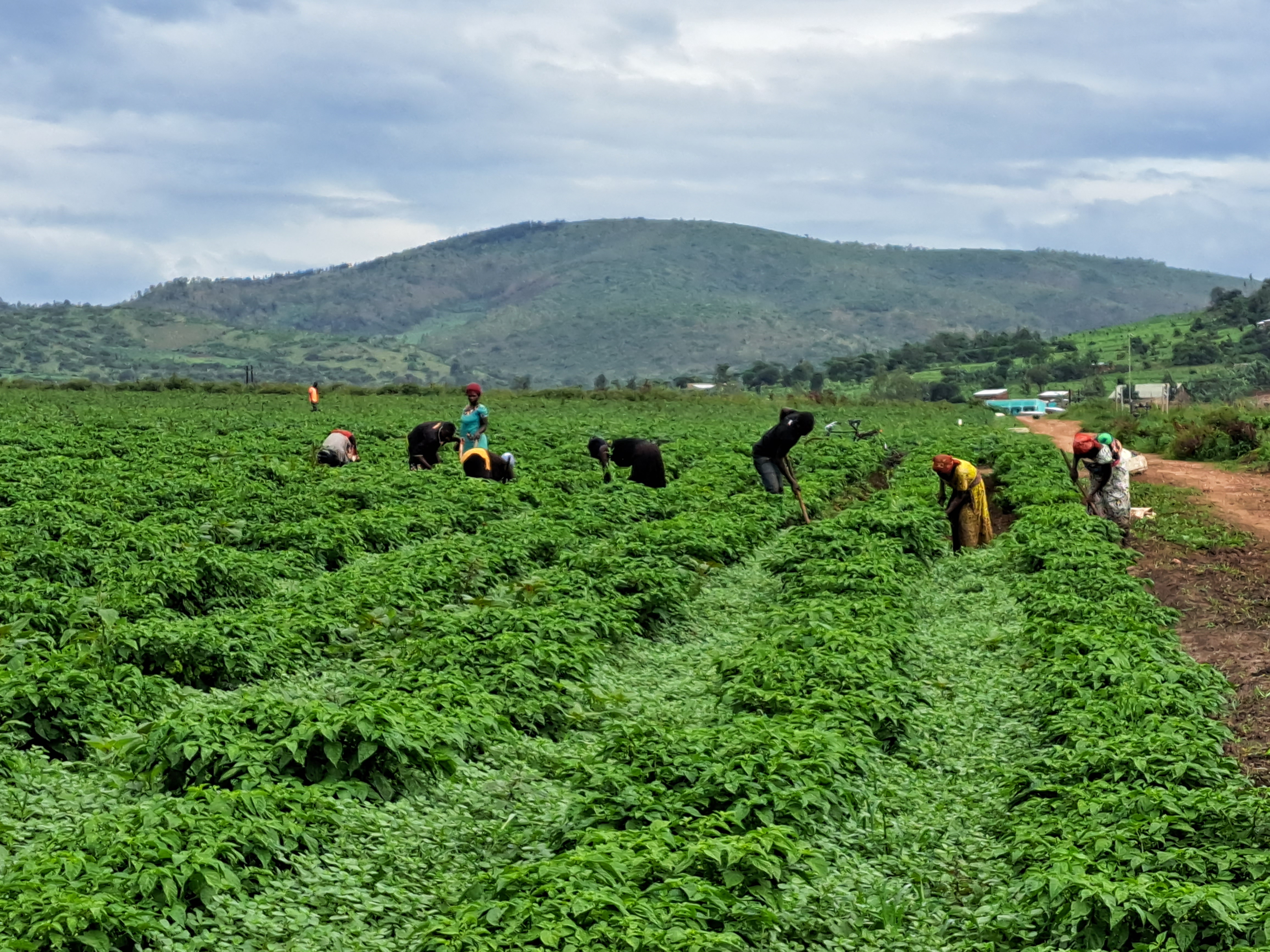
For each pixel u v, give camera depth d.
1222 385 110.06
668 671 13.81
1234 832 8.08
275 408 62.16
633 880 7.34
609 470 25.89
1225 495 28.33
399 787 9.52
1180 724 9.98
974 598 17.50
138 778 9.20
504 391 86.88
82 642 11.91
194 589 14.57
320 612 13.94
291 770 9.19
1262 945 6.48
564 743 11.19
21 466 24.59
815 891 7.87
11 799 8.59
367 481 24.61
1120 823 8.08
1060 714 10.97
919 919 7.95
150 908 6.86
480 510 22.97
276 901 7.42
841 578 16.58
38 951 6.19
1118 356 154.50
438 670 12.12
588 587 15.64
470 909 6.97
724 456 33.81
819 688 11.59
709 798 8.73
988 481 32.84
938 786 10.48
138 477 23.78
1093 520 20.64
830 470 30.27
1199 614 16.02
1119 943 6.91
